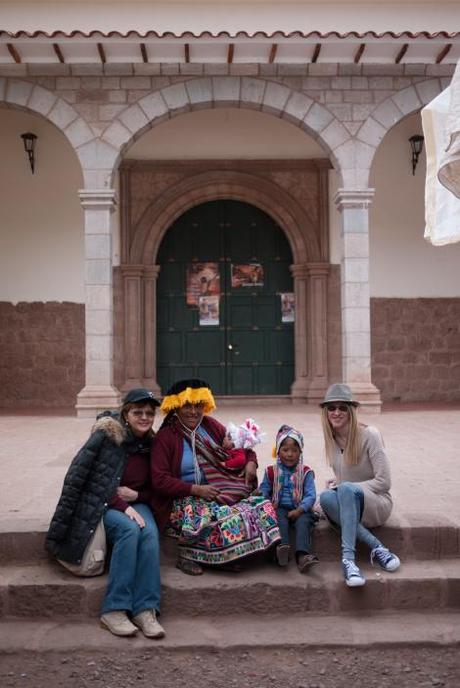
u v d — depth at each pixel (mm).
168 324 14039
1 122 13523
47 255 13594
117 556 3914
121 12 10812
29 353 13516
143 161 13648
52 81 10836
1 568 4289
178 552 4336
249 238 14117
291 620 4035
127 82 10875
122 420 4293
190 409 4371
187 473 4289
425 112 4227
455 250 13867
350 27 10906
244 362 14070
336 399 4355
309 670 3539
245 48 10414
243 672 3525
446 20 10883
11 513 4781
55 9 10766
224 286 14086
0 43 9984
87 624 3975
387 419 10375
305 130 11234
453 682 3400
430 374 13727
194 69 10859
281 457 4387
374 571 4215
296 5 10906
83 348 13523
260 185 13758
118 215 13664
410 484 5711
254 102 10914
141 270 13570
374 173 13797
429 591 4113
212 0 10859
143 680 3447
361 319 10992
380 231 13789
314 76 10961
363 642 3771
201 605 4043
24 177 13609
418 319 13758
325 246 13727
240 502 4250
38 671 3523
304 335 13766
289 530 4410
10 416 11461
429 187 4234
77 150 10852
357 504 4203
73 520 4055
